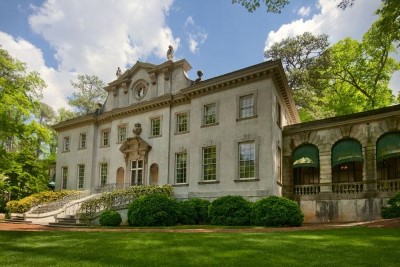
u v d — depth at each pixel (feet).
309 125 85.30
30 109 85.71
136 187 85.56
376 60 122.11
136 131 103.45
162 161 95.35
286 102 96.73
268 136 75.56
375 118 75.66
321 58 127.85
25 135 83.61
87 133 120.78
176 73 98.63
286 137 88.84
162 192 85.76
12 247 37.32
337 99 133.39
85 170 117.29
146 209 69.92
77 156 122.31
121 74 117.80
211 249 33.65
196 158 86.69
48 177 141.59
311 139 84.99
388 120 74.28
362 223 57.06
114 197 79.20
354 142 78.59
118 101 113.60
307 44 133.49
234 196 70.90
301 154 85.30
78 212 80.94
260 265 26.30
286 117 101.91
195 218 73.82
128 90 111.45
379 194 70.64
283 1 46.68
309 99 124.88
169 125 96.43
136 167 101.71
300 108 135.95
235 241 38.47
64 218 79.71
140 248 35.12
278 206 63.00
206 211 73.97
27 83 86.53
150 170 98.63
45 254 32.78
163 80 101.09
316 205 79.15
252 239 39.88
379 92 126.11
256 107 78.69
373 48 119.75
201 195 83.05
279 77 79.66
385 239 36.96
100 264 27.71
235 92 83.05
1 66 86.33
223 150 82.12
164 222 68.59
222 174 81.00
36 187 119.85
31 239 43.68
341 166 100.48
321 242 36.70
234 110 82.33
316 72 129.80
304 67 133.28
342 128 80.43
